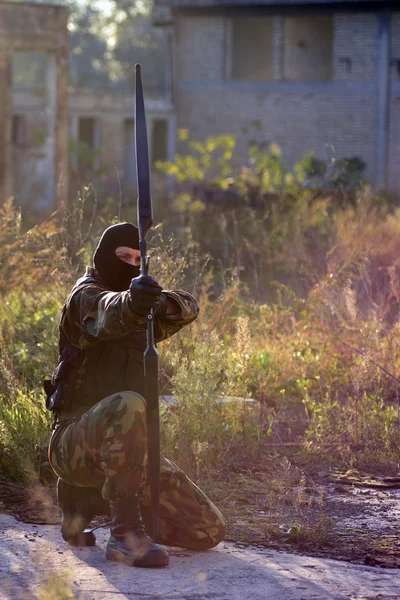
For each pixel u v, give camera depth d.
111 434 5.66
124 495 5.78
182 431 8.37
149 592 5.39
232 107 44.94
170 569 5.81
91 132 51.34
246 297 15.54
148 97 51.34
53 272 10.05
